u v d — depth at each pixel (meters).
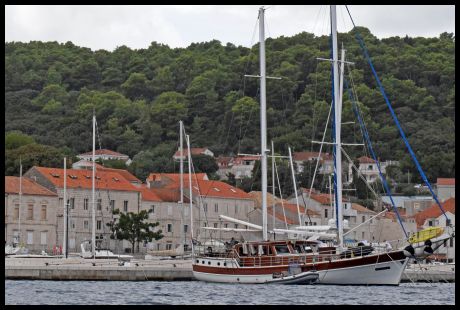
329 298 135.38
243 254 161.50
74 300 132.38
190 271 182.75
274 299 133.50
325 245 159.50
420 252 155.62
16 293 143.38
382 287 154.25
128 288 154.25
